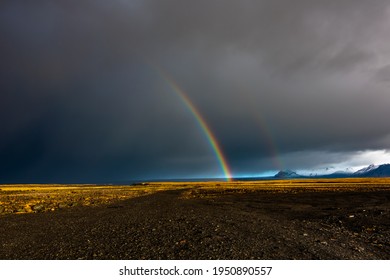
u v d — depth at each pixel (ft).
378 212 89.71
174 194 220.84
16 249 49.62
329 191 215.10
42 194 242.99
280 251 43.50
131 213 98.48
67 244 51.83
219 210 101.30
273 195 184.03
